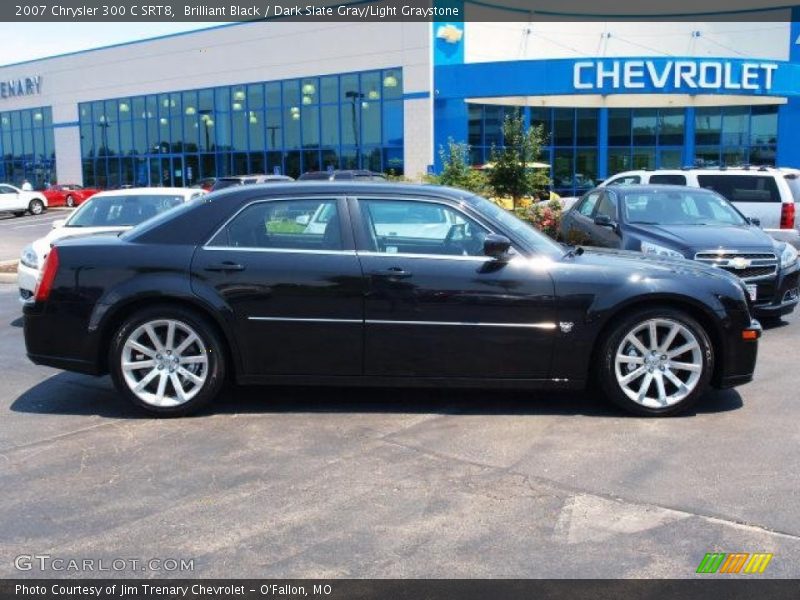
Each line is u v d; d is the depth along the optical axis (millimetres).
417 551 3617
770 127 32406
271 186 5730
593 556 3561
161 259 5496
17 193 35875
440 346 5445
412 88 31766
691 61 27672
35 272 9023
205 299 5422
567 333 5402
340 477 4473
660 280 5410
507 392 6145
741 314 5477
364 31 32844
